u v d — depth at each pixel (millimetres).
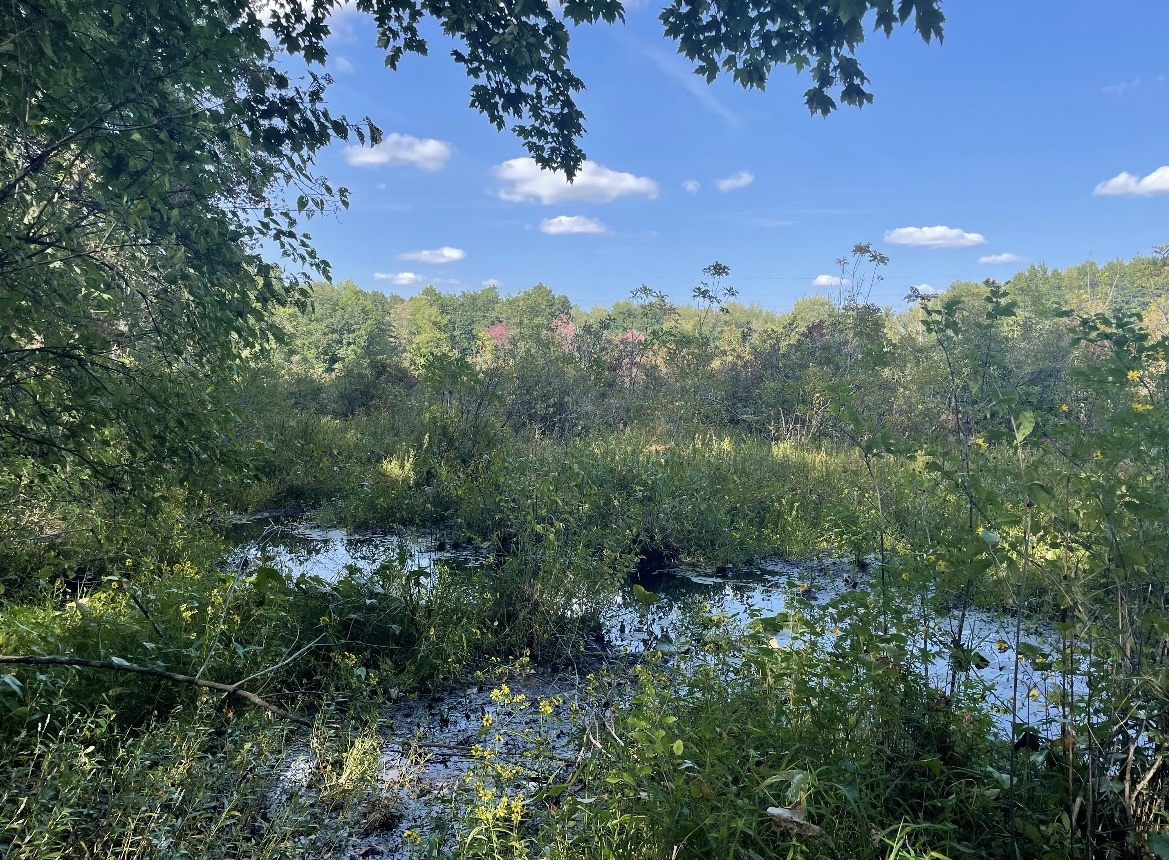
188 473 4094
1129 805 2322
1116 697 2389
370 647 4574
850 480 8875
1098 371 2992
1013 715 2555
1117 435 2422
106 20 3473
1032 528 2617
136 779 2746
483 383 11562
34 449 3824
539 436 12586
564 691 4438
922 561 3496
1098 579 2502
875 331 15438
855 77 4316
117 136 3494
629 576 6754
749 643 3768
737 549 7297
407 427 12719
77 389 3625
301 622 4516
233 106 3854
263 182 4305
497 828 2660
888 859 2234
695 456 10211
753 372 15727
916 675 2996
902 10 3449
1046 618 3965
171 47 3568
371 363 17484
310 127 4211
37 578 4652
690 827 2385
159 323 4125
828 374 13703
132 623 3832
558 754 3514
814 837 2256
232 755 3117
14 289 3334
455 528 8047
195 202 4074
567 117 5457
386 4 4648
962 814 2629
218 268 4418
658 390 14898
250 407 10531
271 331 4992
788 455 10898
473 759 3529
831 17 3994
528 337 16875
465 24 4809
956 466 3793
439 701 4277
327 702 3711
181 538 5910
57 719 3107
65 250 3473
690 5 4328
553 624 5113
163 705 3562
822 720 2842
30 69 2986
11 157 3443
